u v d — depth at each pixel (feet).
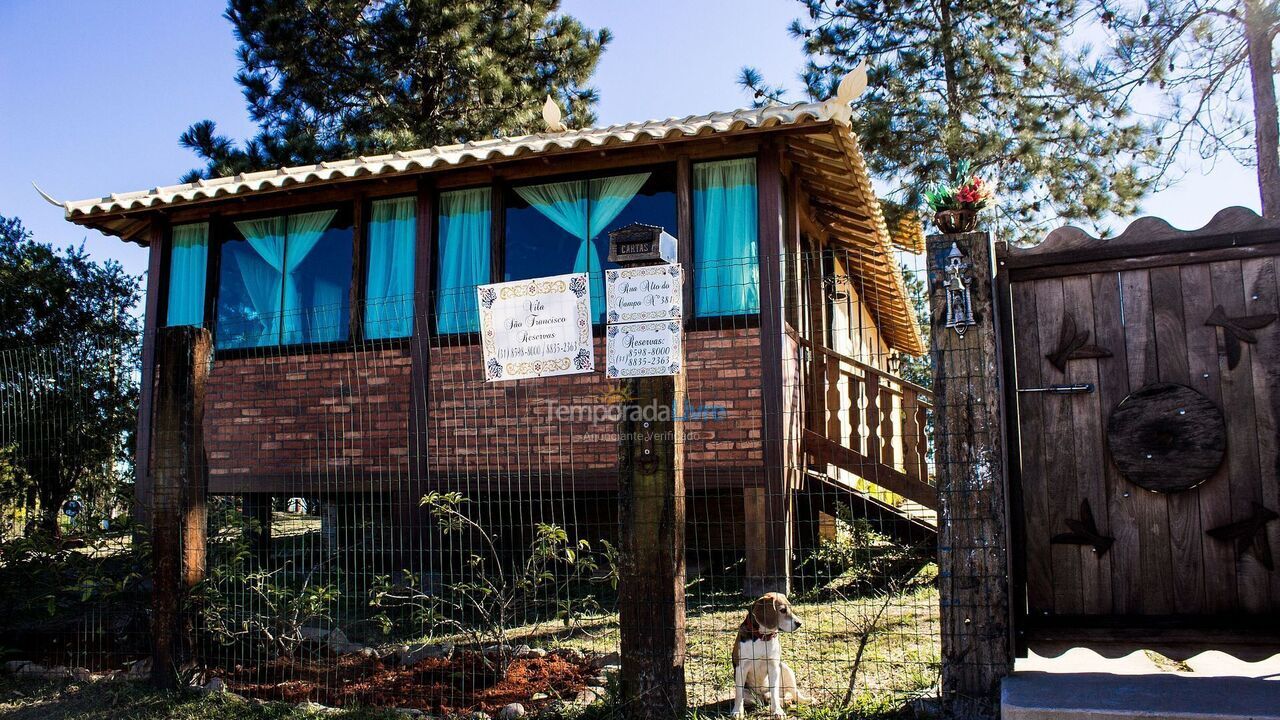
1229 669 14.56
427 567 26.86
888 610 21.33
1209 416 13.38
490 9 65.46
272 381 30.25
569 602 20.39
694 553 29.19
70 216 31.24
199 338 18.31
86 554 20.25
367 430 28.84
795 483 26.58
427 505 27.30
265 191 29.17
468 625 22.09
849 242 38.78
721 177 26.86
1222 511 13.30
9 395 23.80
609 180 28.09
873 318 54.13
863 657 17.53
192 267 32.32
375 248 30.27
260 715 15.83
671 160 27.07
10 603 20.83
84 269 44.68
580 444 26.43
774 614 14.43
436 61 63.00
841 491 27.89
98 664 19.04
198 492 18.03
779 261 25.57
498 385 27.40
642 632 14.39
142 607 19.65
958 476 13.69
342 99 63.72
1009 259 14.49
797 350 28.02
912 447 27.12
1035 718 12.05
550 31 67.46
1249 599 13.07
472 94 64.34
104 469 24.49
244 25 60.85
